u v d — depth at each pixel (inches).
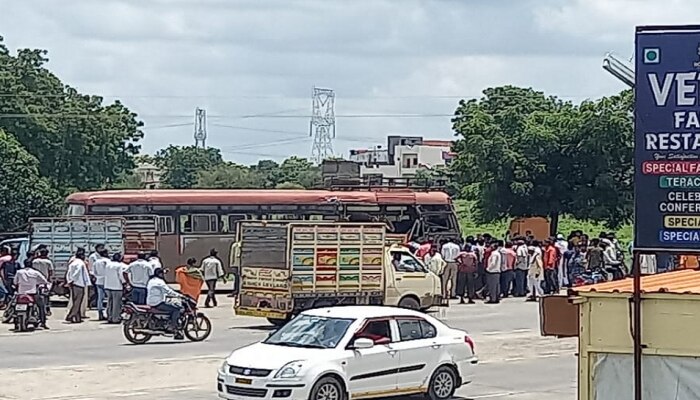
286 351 633.0
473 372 729.0
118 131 2514.8
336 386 626.8
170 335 995.3
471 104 2201.0
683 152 324.5
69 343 978.1
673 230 326.3
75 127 2428.6
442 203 1681.8
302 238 1054.4
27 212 1950.1
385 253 1104.8
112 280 1140.5
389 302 1102.4
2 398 689.6
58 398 692.1
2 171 1953.7
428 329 684.7
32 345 963.3
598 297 344.8
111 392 715.4
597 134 1902.1
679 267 552.1
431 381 677.3
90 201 1517.0
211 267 1339.8
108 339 1008.9
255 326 1127.6
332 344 639.8
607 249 1381.6
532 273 1419.8
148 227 1406.3
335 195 1635.1
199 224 1557.6
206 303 1339.8
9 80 2390.5
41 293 1091.3
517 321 1191.6
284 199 1609.3
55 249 1304.1
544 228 1956.2
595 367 345.7
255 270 1081.4
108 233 1336.1
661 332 335.9
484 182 1978.3
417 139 4566.9
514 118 2014.0
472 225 2122.3
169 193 1550.2
